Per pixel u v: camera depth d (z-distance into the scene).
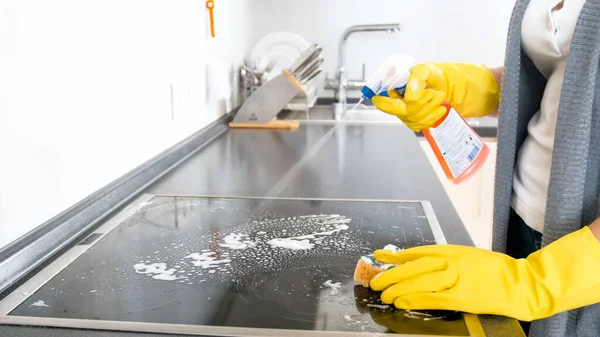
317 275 0.82
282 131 2.09
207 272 0.83
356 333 0.65
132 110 1.32
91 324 0.68
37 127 0.92
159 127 1.51
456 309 0.68
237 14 2.43
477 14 2.73
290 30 2.82
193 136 1.80
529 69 0.95
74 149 1.05
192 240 0.96
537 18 0.85
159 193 1.26
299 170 1.47
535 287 0.68
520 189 0.93
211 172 1.46
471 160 0.95
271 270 0.84
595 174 0.78
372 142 1.87
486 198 2.32
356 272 0.79
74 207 1.04
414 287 0.70
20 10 0.86
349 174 1.43
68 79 1.01
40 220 0.94
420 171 1.46
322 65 2.85
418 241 0.95
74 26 1.03
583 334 0.79
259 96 2.14
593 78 0.74
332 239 0.96
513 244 1.01
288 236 0.98
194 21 1.80
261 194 1.24
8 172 0.85
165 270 0.84
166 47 1.55
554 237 0.78
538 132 0.91
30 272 0.84
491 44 2.76
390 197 1.21
